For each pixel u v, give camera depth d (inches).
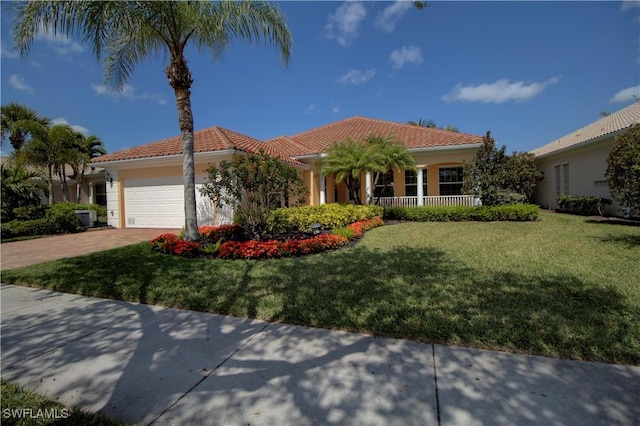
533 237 362.3
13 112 860.0
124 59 369.4
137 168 581.9
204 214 528.1
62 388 103.7
